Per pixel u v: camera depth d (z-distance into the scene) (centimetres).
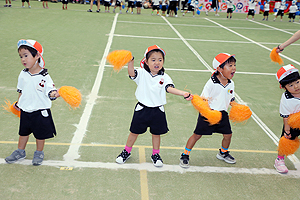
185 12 1933
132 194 310
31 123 332
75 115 486
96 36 1080
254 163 387
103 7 2066
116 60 315
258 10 2369
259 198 319
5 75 640
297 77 328
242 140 445
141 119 346
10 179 320
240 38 1243
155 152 368
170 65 805
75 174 337
